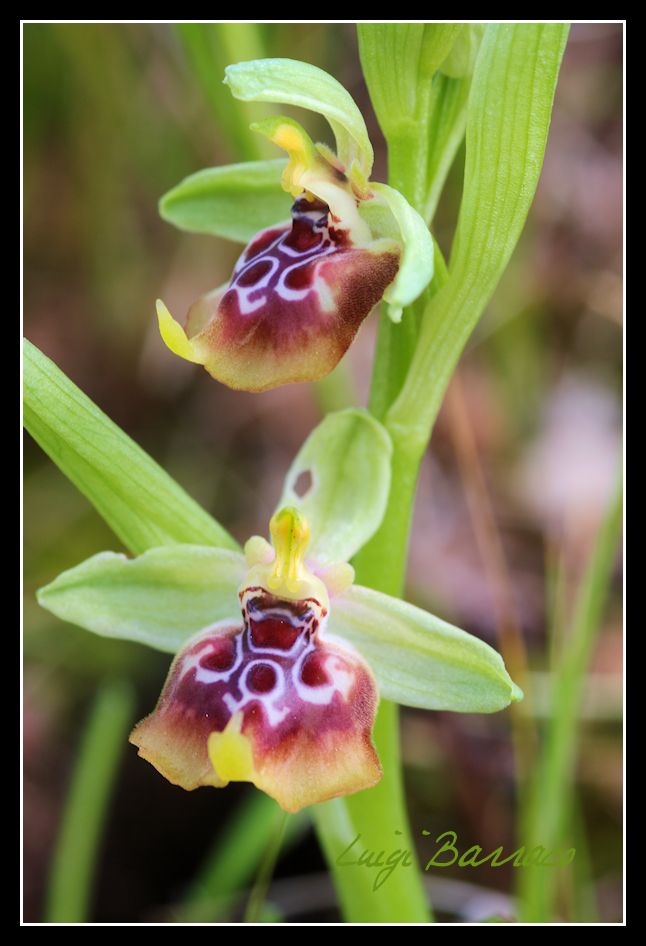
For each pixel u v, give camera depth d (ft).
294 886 0.76
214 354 0.60
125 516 0.63
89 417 0.62
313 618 0.62
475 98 0.60
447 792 0.79
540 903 0.70
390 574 0.64
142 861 0.79
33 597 0.83
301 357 0.60
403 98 0.61
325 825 0.66
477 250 0.61
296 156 0.61
